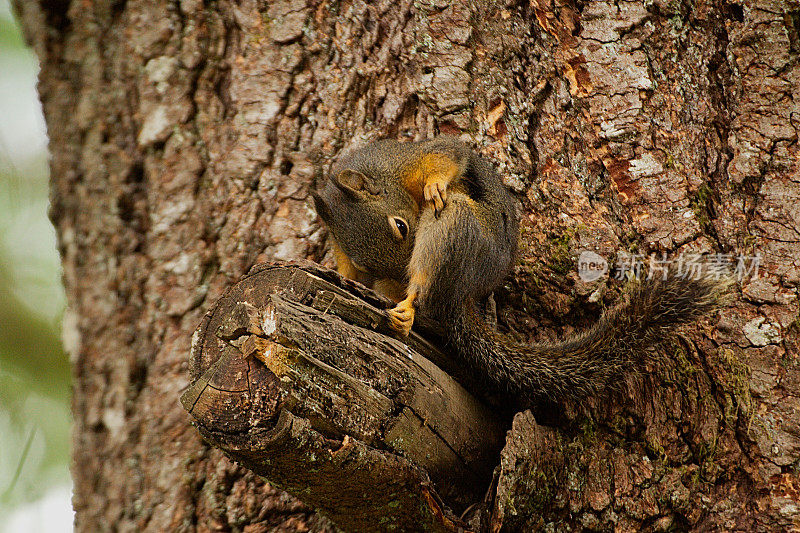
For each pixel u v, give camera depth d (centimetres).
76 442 507
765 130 506
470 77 508
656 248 505
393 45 508
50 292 532
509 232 505
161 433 504
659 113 507
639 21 508
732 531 500
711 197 505
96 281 507
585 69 508
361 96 508
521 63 508
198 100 507
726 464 501
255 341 492
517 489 496
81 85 509
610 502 499
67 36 510
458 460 497
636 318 501
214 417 492
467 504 497
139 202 507
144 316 505
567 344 502
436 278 503
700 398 502
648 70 507
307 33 508
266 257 505
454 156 505
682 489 500
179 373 504
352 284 496
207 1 508
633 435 501
